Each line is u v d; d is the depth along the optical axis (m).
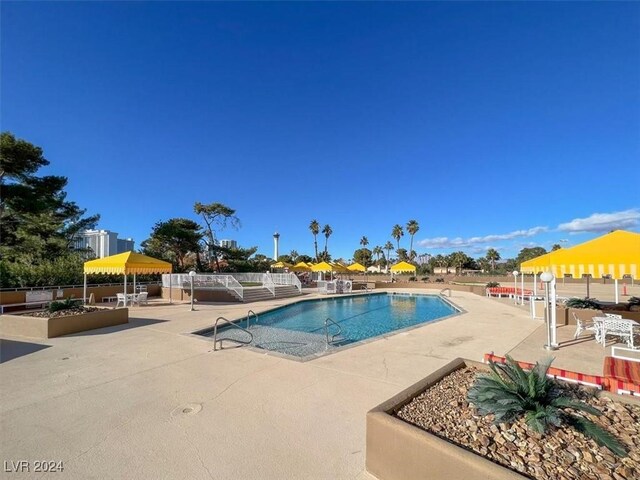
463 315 12.12
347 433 3.46
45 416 3.87
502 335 8.51
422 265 66.56
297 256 77.44
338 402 4.23
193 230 36.59
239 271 40.75
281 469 2.85
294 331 10.48
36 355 6.55
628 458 2.34
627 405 3.10
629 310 9.38
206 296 17.62
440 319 11.16
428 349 7.01
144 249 35.16
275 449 3.16
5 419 3.79
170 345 7.37
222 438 3.36
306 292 24.88
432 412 3.03
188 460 2.99
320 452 3.11
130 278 20.41
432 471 2.31
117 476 2.78
